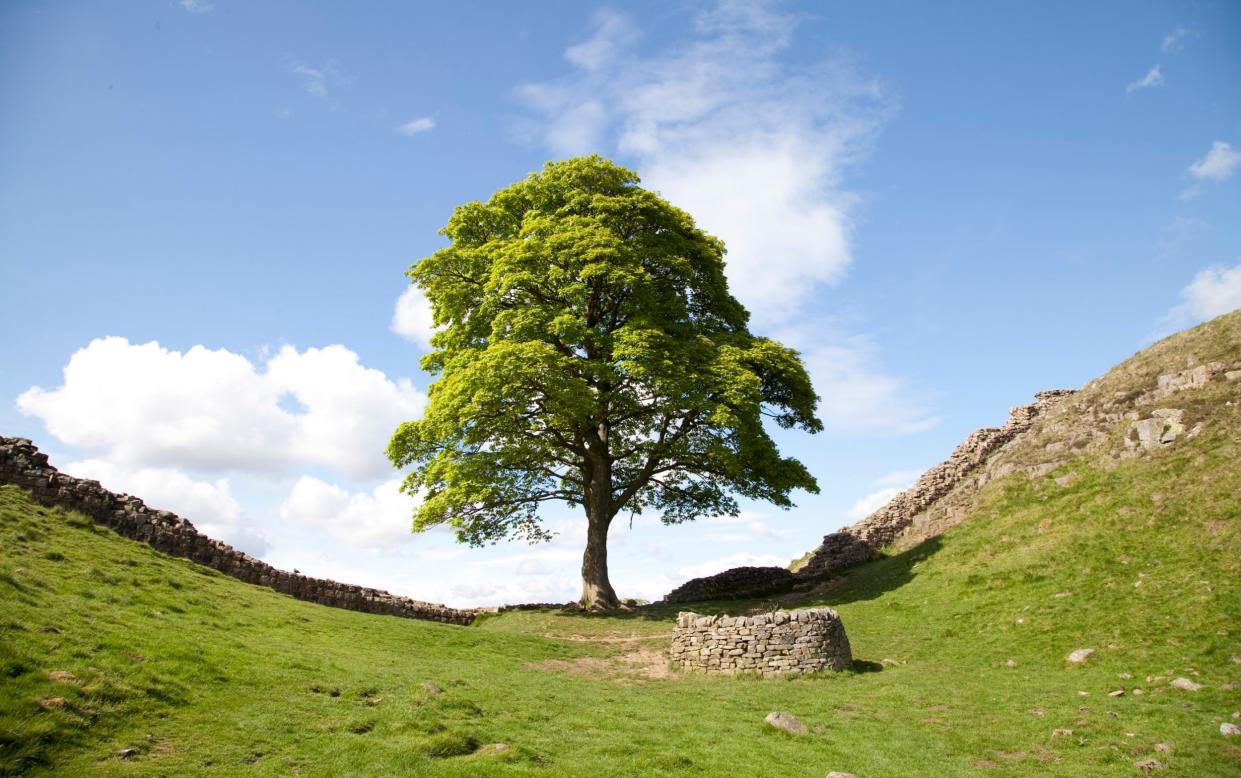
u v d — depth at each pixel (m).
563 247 31.44
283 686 14.02
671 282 34.56
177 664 13.65
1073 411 36.47
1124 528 25.45
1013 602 24.19
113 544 21.22
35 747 9.70
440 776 10.95
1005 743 14.64
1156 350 36.53
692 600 37.09
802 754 13.73
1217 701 15.75
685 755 13.09
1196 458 26.58
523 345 28.81
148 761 10.26
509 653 22.62
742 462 32.19
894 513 38.69
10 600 14.05
